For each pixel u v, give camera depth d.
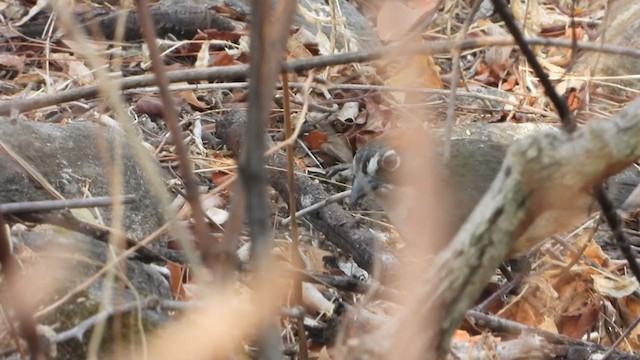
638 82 11.44
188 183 3.60
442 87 11.02
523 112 11.07
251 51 3.04
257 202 3.06
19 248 5.42
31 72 10.46
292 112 10.31
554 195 3.72
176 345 5.11
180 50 11.50
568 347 6.29
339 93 10.98
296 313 5.00
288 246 8.04
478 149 8.88
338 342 4.35
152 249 5.92
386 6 10.16
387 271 7.55
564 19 13.04
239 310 4.72
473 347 6.14
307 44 11.41
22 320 4.17
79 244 5.73
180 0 11.88
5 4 11.97
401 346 3.85
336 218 8.32
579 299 7.81
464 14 12.68
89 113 9.39
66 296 4.89
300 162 10.10
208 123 10.32
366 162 8.81
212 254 3.72
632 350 7.40
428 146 4.89
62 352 5.22
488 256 3.75
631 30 11.24
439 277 3.79
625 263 8.55
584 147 3.66
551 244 8.21
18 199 6.89
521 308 7.59
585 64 11.83
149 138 9.70
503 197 3.73
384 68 10.90
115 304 5.23
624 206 8.95
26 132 7.54
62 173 7.47
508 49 12.15
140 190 7.62
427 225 4.37
